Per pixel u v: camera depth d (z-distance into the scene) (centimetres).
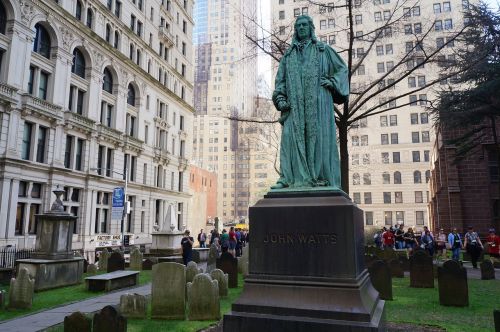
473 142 3550
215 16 11506
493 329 755
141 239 4875
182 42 6312
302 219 571
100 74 4116
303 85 665
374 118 7400
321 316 520
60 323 873
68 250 1535
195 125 11769
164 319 873
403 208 7131
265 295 560
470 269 2103
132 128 4878
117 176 4409
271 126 3372
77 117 3681
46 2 3325
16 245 2967
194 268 1270
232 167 11675
